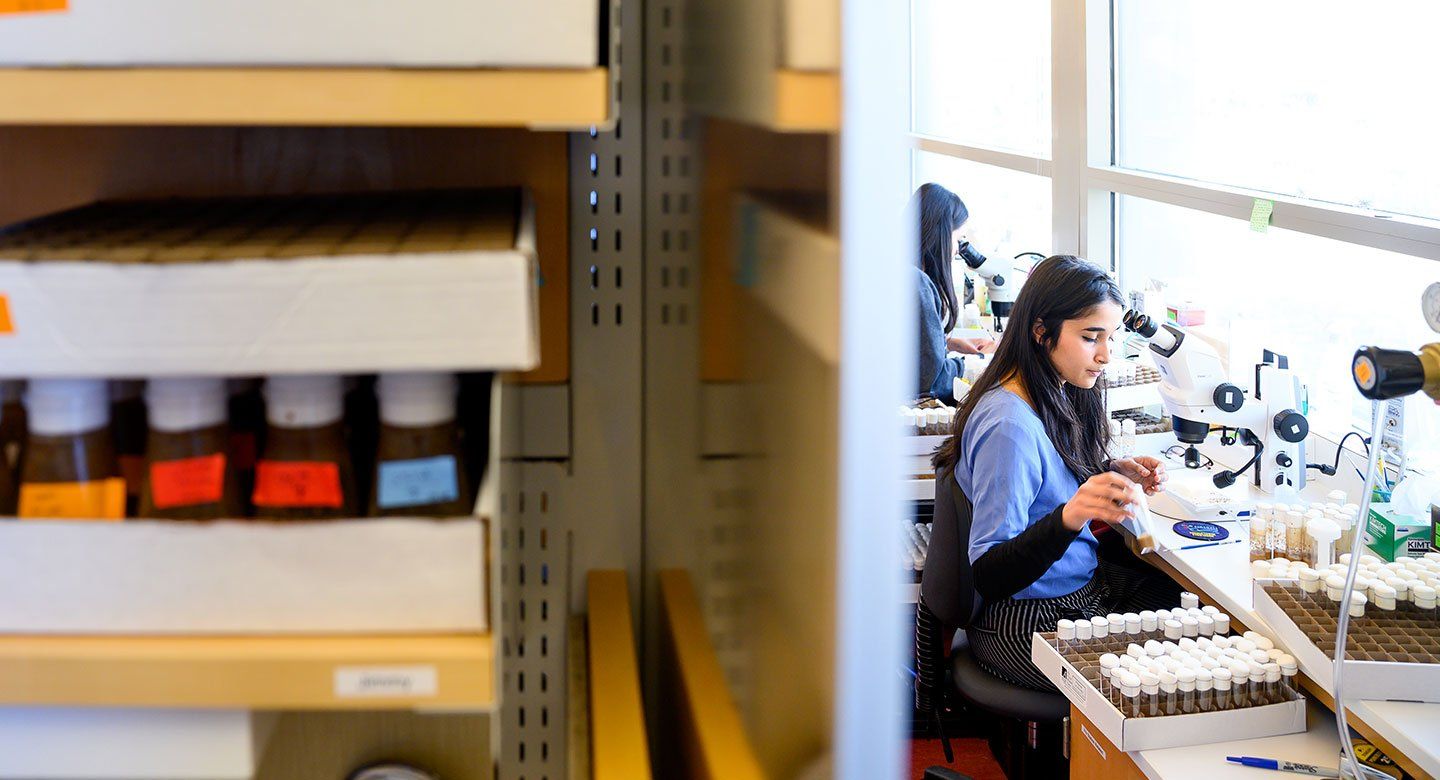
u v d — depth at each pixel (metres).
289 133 1.02
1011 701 2.72
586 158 1.07
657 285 1.09
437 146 1.04
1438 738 1.77
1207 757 1.99
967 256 4.62
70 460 0.70
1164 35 3.48
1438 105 2.38
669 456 1.10
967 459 2.76
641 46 1.06
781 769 0.55
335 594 0.67
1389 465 2.58
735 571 0.70
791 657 0.55
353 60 0.64
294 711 0.99
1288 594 2.23
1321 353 2.96
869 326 0.45
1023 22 4.68
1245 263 3.24
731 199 0.68
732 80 0.68
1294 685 2.12
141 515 0.70
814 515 0.50
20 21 0.63
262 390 0.73
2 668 0.66
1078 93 3.79
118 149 1.00
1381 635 2.04
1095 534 3.13
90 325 0.65
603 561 1.14
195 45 0.63
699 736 0.82
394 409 0.69
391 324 0.65
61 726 0.69
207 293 0.64
